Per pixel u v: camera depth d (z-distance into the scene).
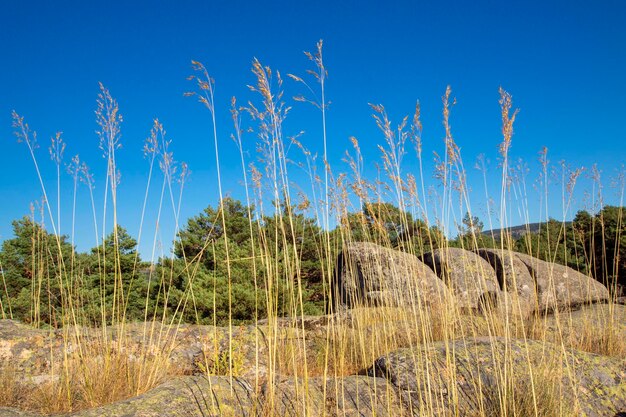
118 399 4.13
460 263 8.62
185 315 10.33
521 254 9.91
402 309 5.37
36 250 8.24
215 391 3.60
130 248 11.95
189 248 13.23
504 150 4.36
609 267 13.07
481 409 3.85
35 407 4.12
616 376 4.68
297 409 3.37
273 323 3.83
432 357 4.61
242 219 13.98
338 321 5.29
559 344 5.33
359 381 4.31
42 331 5.50
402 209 4.63
